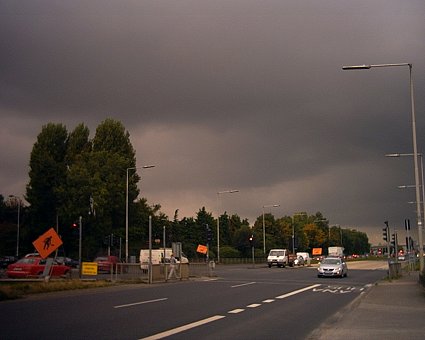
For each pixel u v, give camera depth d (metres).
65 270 38.62
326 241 147.00
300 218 152.25
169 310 18.41
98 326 14.34
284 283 35.47
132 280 34.84
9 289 23.73
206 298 23.41
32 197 73.56
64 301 21.62
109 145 77.56
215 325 14.82
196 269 61.91
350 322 15.53
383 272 56.12
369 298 23.03
